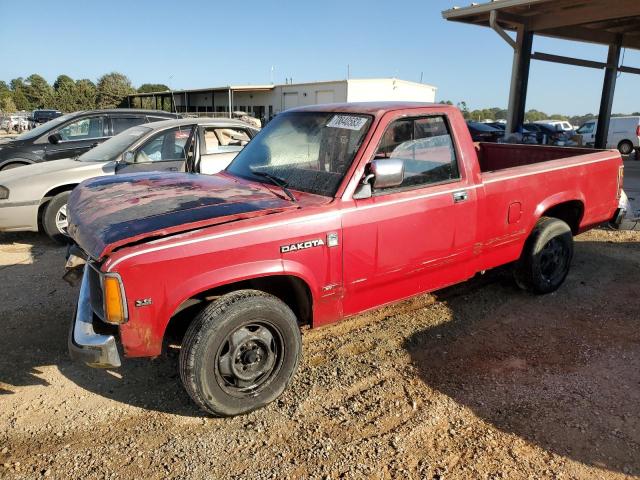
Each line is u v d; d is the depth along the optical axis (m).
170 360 4.05
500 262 4.74
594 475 2.83
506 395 3.58
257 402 3.32
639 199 10.10
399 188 3.80
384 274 3.77
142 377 3.81
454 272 4.33
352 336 4.44
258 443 3.08
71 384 3.72
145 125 7.85
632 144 23.19
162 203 3.37
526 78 13.51
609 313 4.92
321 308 3.57
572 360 4.05
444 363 4.00
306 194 3.63
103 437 3.14
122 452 3.01
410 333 4.50
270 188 3.80
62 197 7.03
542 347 4.27
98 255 2.90
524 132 13.72
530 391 3.62
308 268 3.37
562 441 3.10
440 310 4.98
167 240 2.92
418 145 3.94
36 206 6.89
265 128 4.61
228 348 3.18
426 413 3.36
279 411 3.38
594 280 5.79
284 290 3.77
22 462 2.92
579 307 5.06
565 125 33.69
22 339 4.35
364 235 3.58
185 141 7.46
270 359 3.35
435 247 4.03
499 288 5.52
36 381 3.75
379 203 3.65
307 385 3.67
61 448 3.04
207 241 3.00
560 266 5.36
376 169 3.41
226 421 3.29
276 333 3.34
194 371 3.05
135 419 3.32
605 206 5.65
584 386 3.68
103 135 10.02
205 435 3.15
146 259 2.86
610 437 3.14
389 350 4.19
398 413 3.36
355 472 2.84
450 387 3.67
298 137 4.12
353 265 3.58
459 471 2.85
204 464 2.90
